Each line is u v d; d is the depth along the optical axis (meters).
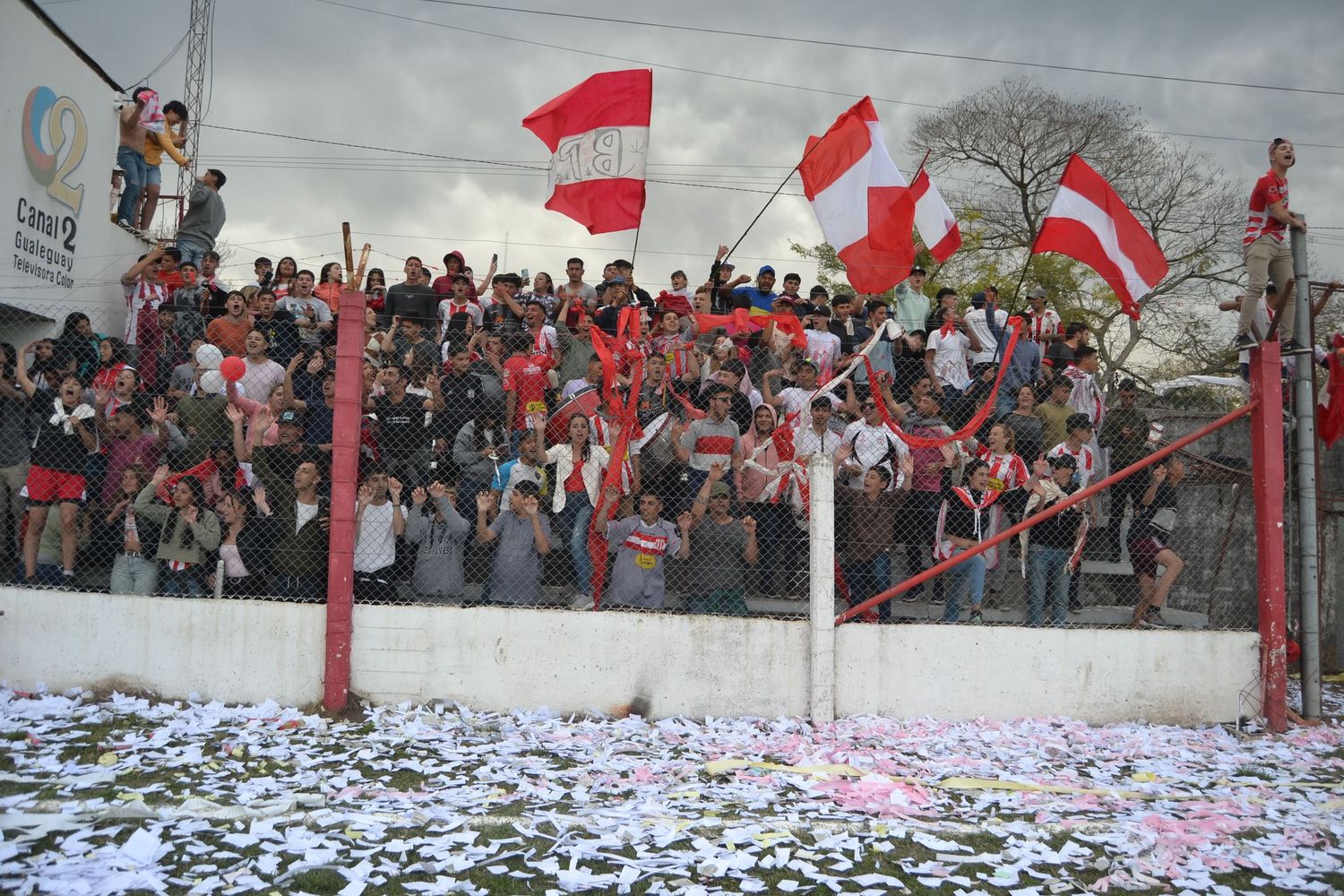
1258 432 8.59
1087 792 6.53
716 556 8.52
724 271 12.39
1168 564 9.41
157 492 8.11
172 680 7.59
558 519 8.79
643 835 5.48
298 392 9.54
